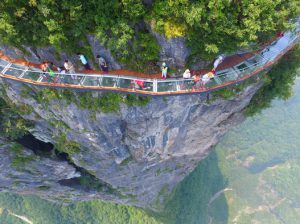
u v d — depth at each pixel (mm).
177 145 31984
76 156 31922
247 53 22859
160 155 33406
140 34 20109
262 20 18875
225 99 25281
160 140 29641
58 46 19484
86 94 23188
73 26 19000
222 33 18734
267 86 28578
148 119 25703
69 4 17594
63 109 24641
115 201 50562
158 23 18688
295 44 24266
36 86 22891
